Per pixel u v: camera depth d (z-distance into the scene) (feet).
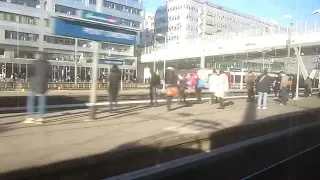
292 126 39.47
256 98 52.95
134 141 20.38
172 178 19.67
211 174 21.25
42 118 23.30
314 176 23.39
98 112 30.48
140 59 35.09
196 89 48.75
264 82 45.11
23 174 13.64
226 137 27.48
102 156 16.94
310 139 39.06
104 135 21.74
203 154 23.63
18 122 23.03
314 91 86.33
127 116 30.53
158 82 37.76
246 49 82.48
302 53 98.73
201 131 25.45
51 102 28.81
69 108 30.27
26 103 23.30
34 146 17.37
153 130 24.94
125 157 18.34
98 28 24.72
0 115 24.76
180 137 22.49
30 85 22.48
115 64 29.63
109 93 30.32
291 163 26.27
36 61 21.77
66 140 19.40
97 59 26.55
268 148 30.53
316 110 47.57
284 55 96.43
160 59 39.78
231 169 22.76
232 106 47.52
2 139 18.22
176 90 40.50
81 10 23.11
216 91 44.39
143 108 36.24
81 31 23.39
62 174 15.16
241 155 26.61
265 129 33.86
